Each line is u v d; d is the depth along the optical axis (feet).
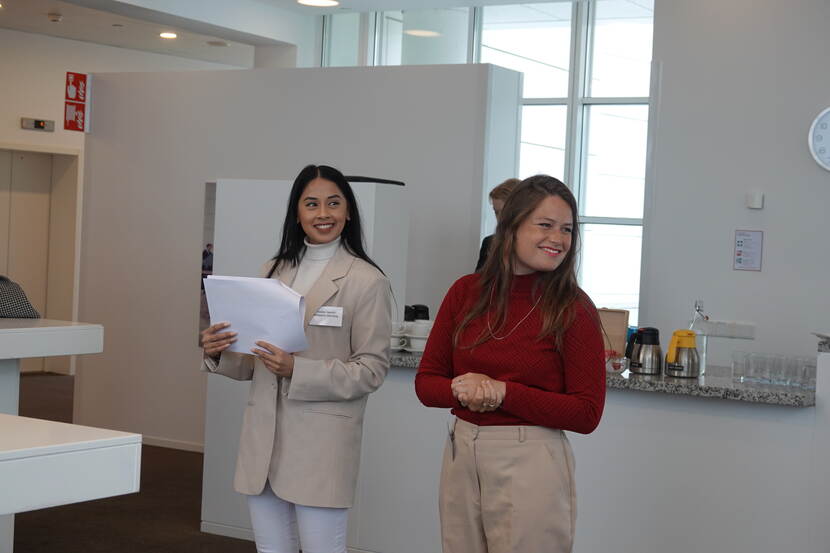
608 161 29.81
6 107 33.99
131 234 26.91
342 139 24.70
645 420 13.79
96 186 27.40
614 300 29.84
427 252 23.80
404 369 15.37
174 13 26.07
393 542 15.46
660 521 13.71
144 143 26.81
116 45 36.09
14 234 35.50
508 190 18.94
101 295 27.30
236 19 27.73
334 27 30.96
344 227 11.30
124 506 19.65
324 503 10.53
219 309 10.48
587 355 8.89
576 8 29.68
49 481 6.24
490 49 30.68
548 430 8.96
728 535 13.37
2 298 15.26
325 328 10.85
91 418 27.30
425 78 23.75
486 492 9.04
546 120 30.35
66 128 26.94
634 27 29.30
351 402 10.80
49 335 14.02
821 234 20.92
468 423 9.16
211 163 26.07
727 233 21.68
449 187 23.53
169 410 26.32
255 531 11.04
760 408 13.19
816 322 20.99
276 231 16.62
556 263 8.86
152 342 26.55
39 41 34.50
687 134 21.98
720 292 21.76
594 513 14.05
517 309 9.05
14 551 16.49
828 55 20.80
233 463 17.39
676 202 22.11
